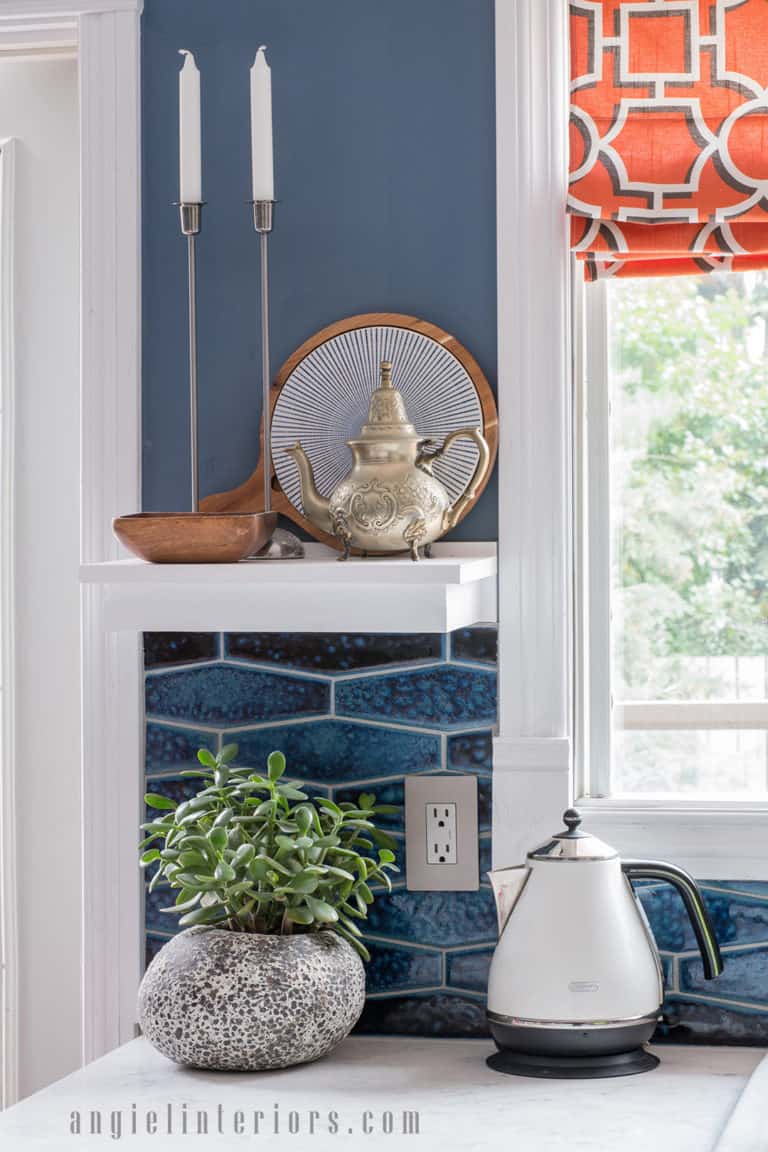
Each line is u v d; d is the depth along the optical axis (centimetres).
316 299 174
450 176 172
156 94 178
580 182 166
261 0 175
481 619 167
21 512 199
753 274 175
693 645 177
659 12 168
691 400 177
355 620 154
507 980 150
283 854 151
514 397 169
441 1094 143
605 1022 147
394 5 173
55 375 198
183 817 155
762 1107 131
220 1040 145
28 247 198
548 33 169
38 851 198
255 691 173
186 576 151
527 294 169
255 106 160
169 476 176
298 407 173
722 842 165
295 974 147
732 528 176
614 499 178
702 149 165
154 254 177
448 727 169
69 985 198
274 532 163
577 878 150
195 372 167
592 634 177
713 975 156
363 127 173
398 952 169
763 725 175
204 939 150
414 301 172
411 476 158
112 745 175
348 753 171
